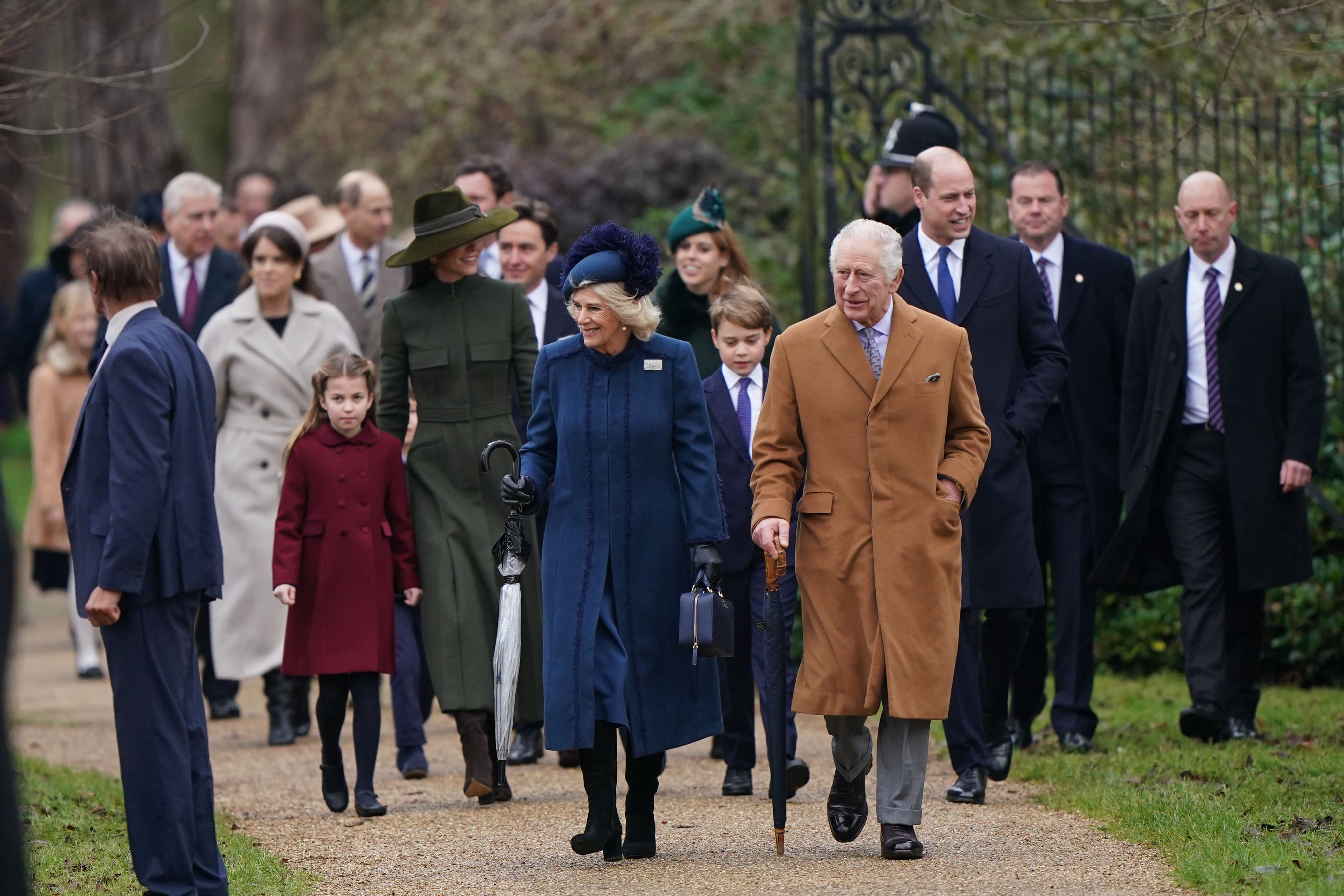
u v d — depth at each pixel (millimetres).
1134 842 19531
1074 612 25812
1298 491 25906
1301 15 29484
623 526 19281
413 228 24141
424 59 60594
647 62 60031
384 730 31109
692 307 26797
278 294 29719
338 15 68500
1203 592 25500
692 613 18609
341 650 22656
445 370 23938
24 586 57844
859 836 20469
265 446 29719
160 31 70438
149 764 16953
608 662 18938
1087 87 42000
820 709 18984
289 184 35938
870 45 48250
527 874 18812
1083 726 25609
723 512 19562
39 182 74938
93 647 38875
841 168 43188
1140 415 25922
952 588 19109
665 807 22562
